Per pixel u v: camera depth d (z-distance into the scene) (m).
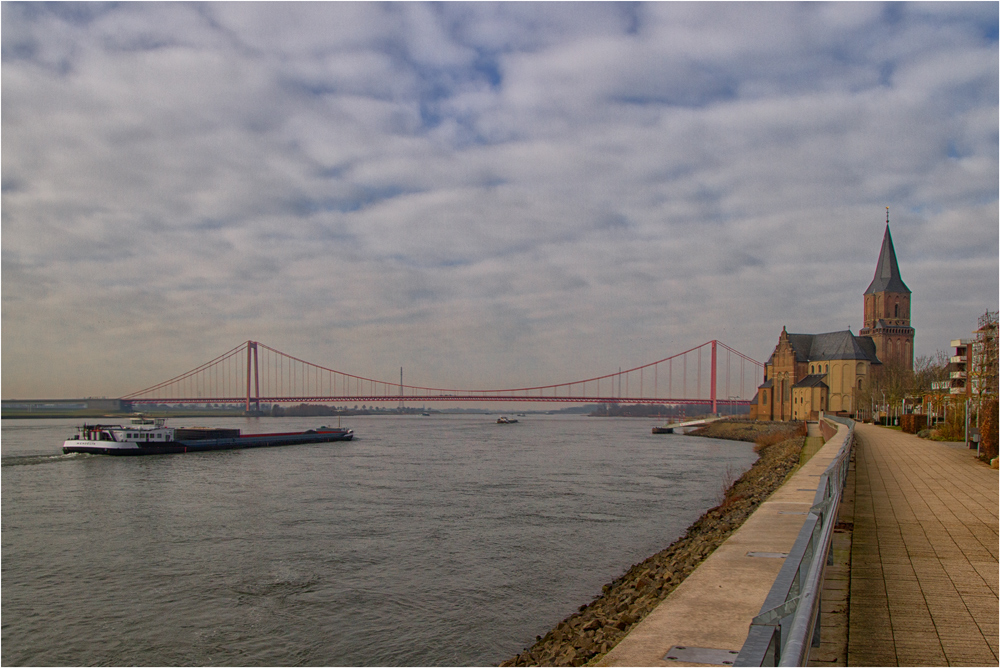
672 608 9.45
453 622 23.50
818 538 7.57
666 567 23.19
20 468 78.38
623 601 19.89
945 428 51.28
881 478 25.31
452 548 33.22
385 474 65.75
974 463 31.25
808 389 161.50
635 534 35.62
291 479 63.19
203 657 21.94
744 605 9.55
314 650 22.02
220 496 52.62
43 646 23.00
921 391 94.31
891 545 13.80
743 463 75.81
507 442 120.69
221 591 27.77
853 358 156.75
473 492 51.75
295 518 42.03
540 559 30.75
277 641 22.81
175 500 51.00
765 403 175.12
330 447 110.94
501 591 26.34
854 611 9.64
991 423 31.56
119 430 100.88
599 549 32.41
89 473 72.19
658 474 63.94
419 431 173.88
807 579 5.40
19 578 29.97
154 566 31.58
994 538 14.45
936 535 14.77
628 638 8.35
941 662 7.81
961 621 9.19
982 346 52.09
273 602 26.31
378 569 30.02
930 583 11.03
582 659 14.95
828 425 80.19
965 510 18.05
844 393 156.75
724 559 12.12
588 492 51.34
